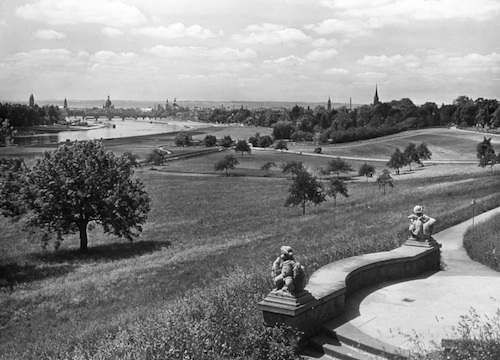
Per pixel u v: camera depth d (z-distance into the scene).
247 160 163.25
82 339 19.30
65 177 50.53
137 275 36.59
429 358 9.41
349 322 12.18
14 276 40.75
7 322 27.39
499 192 47.94
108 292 32.44
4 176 52.59
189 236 58.00
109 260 47.28
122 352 12.00
